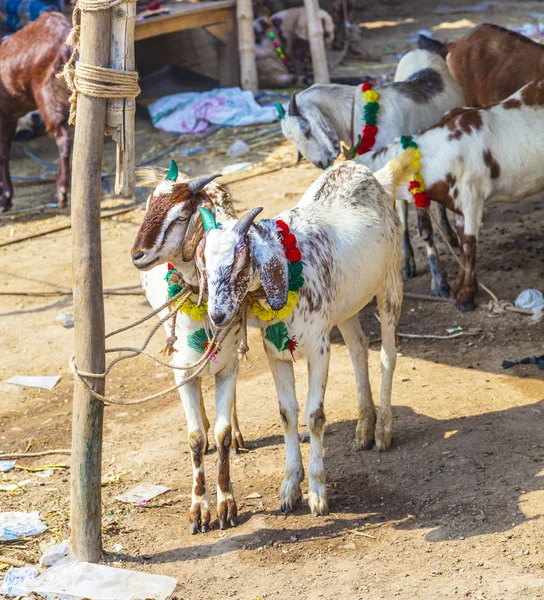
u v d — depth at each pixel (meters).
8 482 5.22
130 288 8.43
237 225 3.90
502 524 4.31
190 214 4.15
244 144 12.73
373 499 4.75
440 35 20.02
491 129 7.02
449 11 22.67
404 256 8.15
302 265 4.29
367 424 5.32
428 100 8.08
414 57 8.58
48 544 4.50
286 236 4.19
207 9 14.52
